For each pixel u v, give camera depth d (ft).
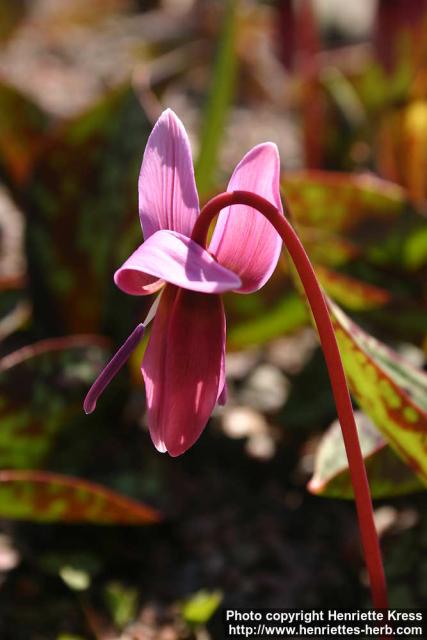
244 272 0.89
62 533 1.38
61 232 1.50
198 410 0.89
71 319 1.50
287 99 3.03
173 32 3.40
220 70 1.72
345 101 2.04
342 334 0.98
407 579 1.22
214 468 1.54
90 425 1.38
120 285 0.86
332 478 1.08
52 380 1.31
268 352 1.83
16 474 1.19
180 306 0.88
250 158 0.88
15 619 1.30
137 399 1.61
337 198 1.46
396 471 1.13
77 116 1.49
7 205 2.28
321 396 1.53
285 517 1.46
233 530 1.43
